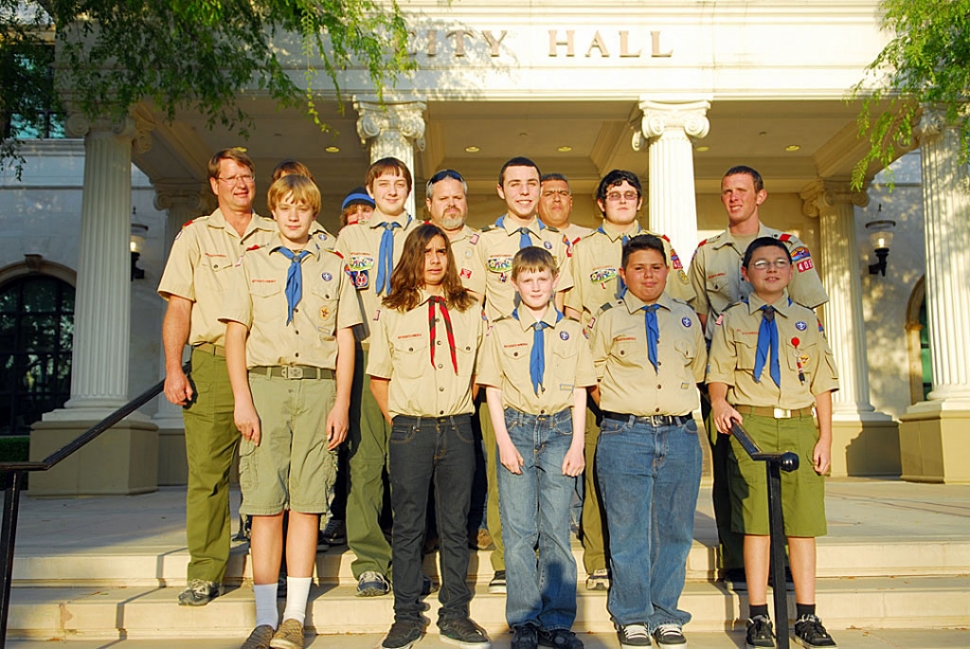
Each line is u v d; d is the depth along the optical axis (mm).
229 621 4215
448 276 4129
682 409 3973
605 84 10820
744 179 4816
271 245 4105
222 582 4527
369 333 4594
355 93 10734
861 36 10930
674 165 10727
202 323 4348
